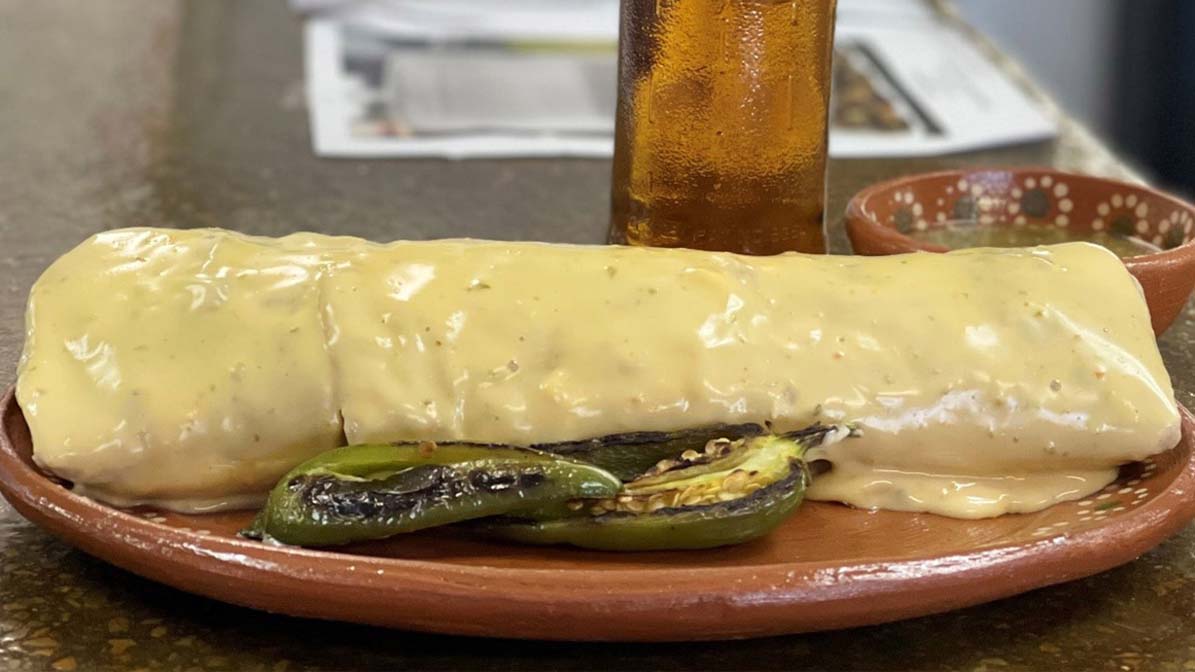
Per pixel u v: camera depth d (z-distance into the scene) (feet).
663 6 1.92
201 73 3.63
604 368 1.58
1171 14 6.16
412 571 1.41
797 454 1.56
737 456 1.56
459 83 3.45
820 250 2.02
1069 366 1.62
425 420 1.57
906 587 1.42
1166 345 2.11
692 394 1.58
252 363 1.59
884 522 1.61
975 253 1.72
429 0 4.29
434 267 1.65
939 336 1.63
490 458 1.52
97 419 1.57
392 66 3.60
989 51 3.85
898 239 1.95
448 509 1.49
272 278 1.64
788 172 1.95
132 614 1.51
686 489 1.53
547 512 1.51
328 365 1.59
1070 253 1.71
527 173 2.88
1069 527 1.53
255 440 1.59
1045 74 6.61
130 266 1.66
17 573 1.56
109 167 2.88
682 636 1.42
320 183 2.79
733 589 1.40
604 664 1.46
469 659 1.46
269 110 3.31
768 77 1.92
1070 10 6.48
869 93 3.41
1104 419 1.61
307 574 1.41
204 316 1.62
